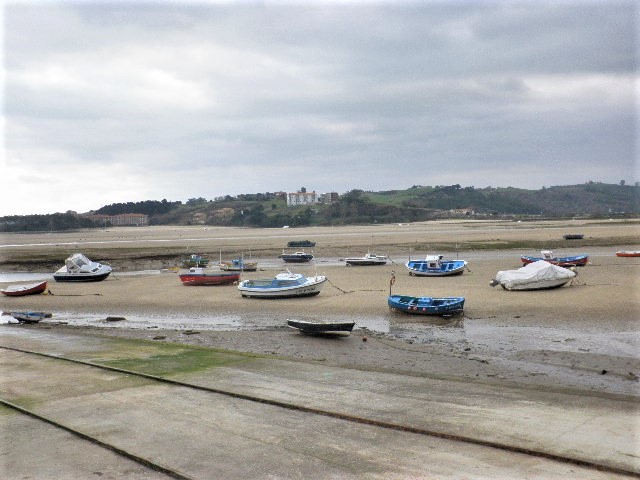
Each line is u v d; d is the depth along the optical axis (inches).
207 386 663.1
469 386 653.9
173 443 488.4
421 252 2935.5
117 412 575.8
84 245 4151.1
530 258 2137.1
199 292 1652.3
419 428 506.9
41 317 1320.1
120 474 434.0
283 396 619.2
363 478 413.1
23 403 613.9
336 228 7091.5
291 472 426.0
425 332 1022.4
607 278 1612.9
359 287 1628.9
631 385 673.6
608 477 406.0
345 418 544.1
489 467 426.0
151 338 1039.6
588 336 928.9
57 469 443.8
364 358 847.7
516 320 1085.1
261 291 1472.7
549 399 593.0
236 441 490.6
